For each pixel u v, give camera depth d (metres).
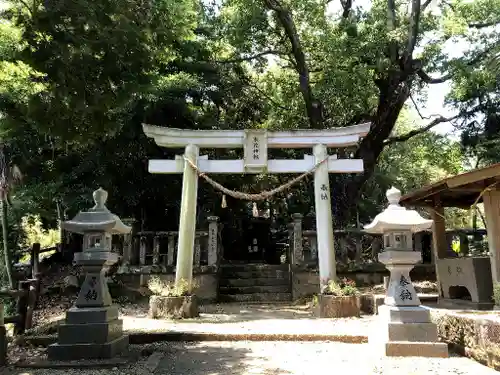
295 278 11.62
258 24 14.30
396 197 5.77
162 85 12.38
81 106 5.95
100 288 5.38
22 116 9.18
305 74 14.11
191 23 9.35
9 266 9.87
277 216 20.89
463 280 7.82
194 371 4.73
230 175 15.21
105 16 5.60
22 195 12.16
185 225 9.31
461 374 4.38
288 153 16.55
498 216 7.15
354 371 4.62
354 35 12.48
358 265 11.70
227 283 12.41
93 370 4.72
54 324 7.04
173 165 9.81
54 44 5.55
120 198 13.28
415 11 12.70
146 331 6.70
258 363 5.07
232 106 16.33
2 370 4.75
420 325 5.18
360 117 14.80
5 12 6.84
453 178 6.88
